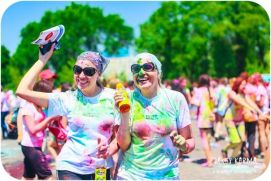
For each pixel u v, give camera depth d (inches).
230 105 339.0
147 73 145.6
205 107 343.9
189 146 148.4
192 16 1733.5
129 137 146.0
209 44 1711.4
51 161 294.2
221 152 376.5
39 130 201.2
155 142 145.1
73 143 157.6
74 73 159.6
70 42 1966.0
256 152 388.5
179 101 148.6
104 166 157.0
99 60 160.2
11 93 514.3
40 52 161.5
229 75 1626.5
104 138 156.4
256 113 347.6
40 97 158.9
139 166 145.9
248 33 1589.6
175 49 1827.0
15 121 418.3
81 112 157.0
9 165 350.3
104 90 161.8
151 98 147.3
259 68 1501.0
